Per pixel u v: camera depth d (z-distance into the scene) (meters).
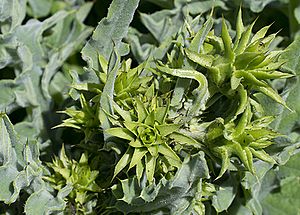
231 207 2.96
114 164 2.50
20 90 3.12
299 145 2.83
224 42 2.29
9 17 3.05
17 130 3.06
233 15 3.26
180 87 2.33
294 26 3.37
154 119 2.20
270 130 2.34
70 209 2.60
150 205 2.48
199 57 2.30
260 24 3.41
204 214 2.52
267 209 3.12
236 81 2.24
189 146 2.29
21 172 2.46
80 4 3.64
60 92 3.25
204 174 2.23
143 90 2.36
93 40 2.55
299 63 2.84
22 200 2.76
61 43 3.41
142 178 2.37
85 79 2.55
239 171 2.67
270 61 2.31
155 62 2.54
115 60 2.33
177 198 2.41
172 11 3.22
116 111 2.28
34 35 3.21
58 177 2.63
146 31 3.56
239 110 2.21
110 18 2.52
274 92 2.31
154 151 2.18
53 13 3.62
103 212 2.57
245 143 2.26
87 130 2.47
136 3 2.52
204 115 2.41
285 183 3.07
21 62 3.12
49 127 3.12
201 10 3.21
